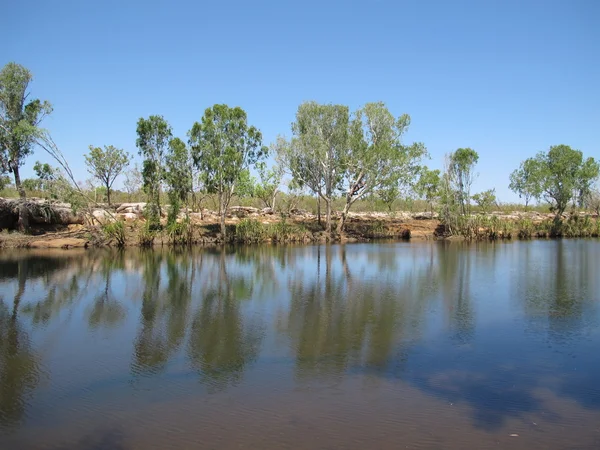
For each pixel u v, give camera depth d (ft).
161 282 64.90
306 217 172.96
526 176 197.16
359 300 52.70
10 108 111.34
